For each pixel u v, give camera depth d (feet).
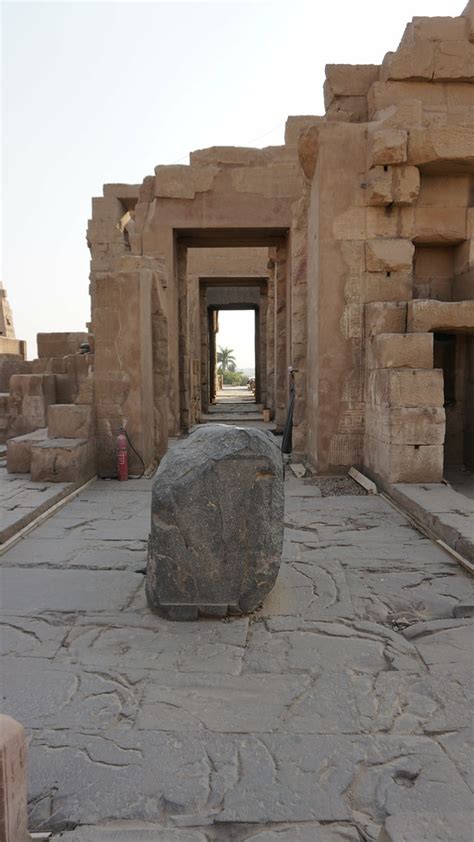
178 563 11.87
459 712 8.89
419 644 10.95
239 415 57.98
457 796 7.18
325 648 10.85
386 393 22.22
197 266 55.88
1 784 5.44
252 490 11.76
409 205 25.61
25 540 17.29
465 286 26.27
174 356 39.52
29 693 9.46
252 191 37.91
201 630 11.55
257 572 11.96
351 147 25.48
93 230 57.57
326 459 26.55
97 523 19.19
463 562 14.75
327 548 16.43
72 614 12.30
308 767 7.73
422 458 21.72
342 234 25.75
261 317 67.15
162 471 12.15
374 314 24.61
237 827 6.84
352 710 8.96
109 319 26.14
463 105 26.35
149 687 9.62
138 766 7.79
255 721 8.71
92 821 6.95
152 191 39.45
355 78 27.71
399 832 6.07
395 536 17.47
